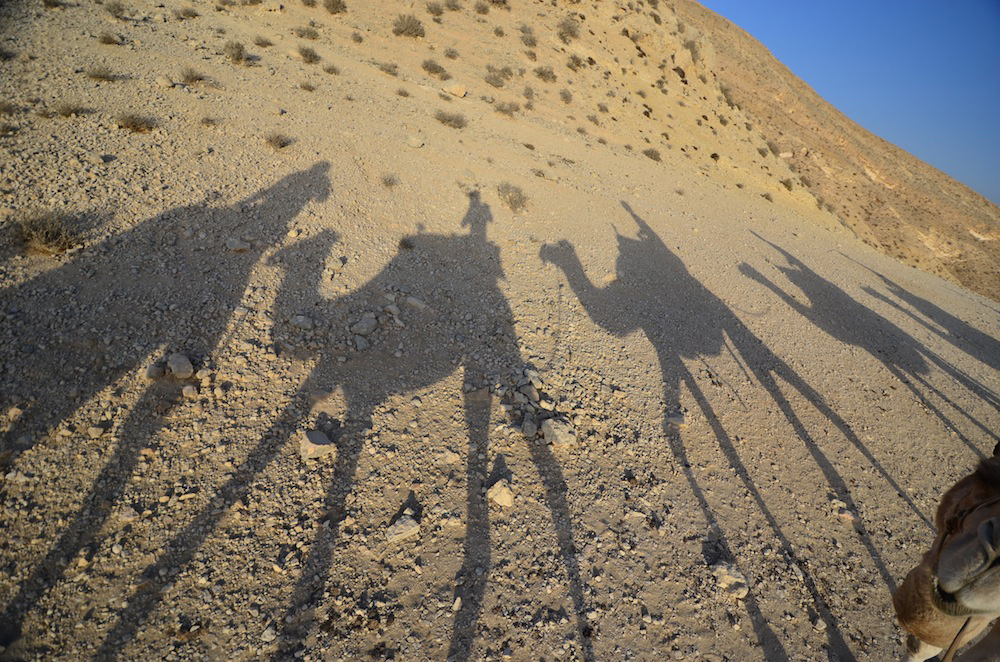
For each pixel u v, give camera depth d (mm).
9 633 3131
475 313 7590
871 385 8867
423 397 5738
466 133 14844
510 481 4895
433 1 23906
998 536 1646
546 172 14461
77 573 3488
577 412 6027
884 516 5762
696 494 5324
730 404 7066
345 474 4621
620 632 3854
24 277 5398
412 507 4457
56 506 3791
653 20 29938
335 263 7391
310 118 11562
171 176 7734
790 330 10219
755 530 5082
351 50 17625
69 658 3104
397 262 8164
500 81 20141
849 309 12617
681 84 28516
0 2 11453
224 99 10805
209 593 3562
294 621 3514
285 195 8422
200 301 5934
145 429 4469
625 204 14633
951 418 8547
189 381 5012
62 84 9125
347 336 6320
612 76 25297
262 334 5859
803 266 15211
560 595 4016
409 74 17719
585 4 28312
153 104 9539
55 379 4582
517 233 10555
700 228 15211
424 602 3773
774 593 4453
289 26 17328
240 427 4762
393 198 9828
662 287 10336
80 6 12938
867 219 44625
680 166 21781
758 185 25000
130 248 6262
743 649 3945
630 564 4391
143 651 3205
